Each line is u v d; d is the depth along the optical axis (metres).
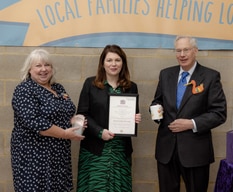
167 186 2.61
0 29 3.00
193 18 3.02
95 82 2.62
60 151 2.43
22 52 3.04
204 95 2.46
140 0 3.00
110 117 2.57
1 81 3.07
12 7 2.99
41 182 2.34
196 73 2.52
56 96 2.46
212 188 3.19
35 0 2.99
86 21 3.01
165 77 2.61
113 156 2.57
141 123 3.13
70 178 2.58
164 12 3.01
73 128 2.43
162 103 2.63
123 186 2.60
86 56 3.06
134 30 3.02
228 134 2.60
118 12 3.01
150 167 3.17
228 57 3.08
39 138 2.36
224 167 2.57
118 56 2.58
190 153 2.47
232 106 3.12
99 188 2.54
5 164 3.14
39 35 3.02
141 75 3.08
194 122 2.42
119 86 2.63
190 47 2.44
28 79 2.43
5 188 3.16
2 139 3.12
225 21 3.02
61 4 2.99
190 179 2.54
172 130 2.48
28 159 2.33
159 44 3.04
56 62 3.06
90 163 2.59
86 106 2.64
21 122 2.35
